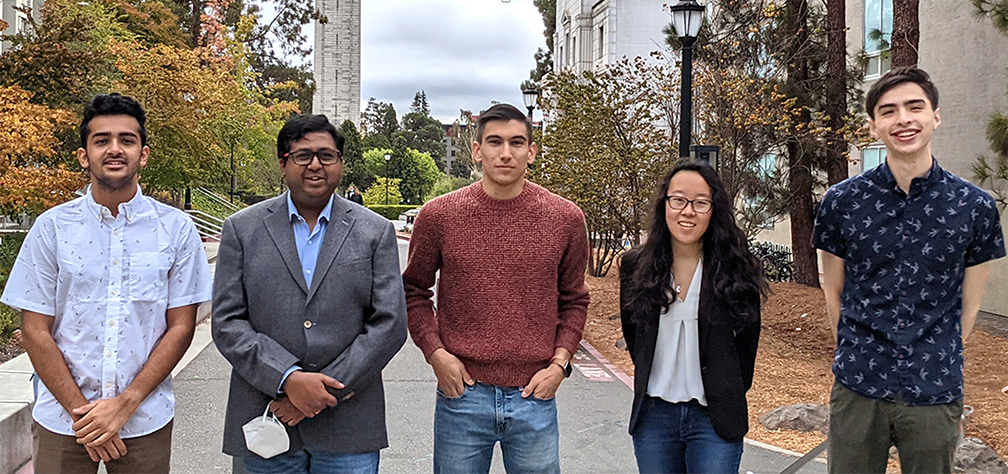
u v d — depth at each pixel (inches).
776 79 483.5
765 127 459.5
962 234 127.7
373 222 138.3
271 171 1595.7
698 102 502.6
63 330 131.3
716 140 453.1
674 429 143.7
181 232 138.8
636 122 493.4
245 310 134.0
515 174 142.9
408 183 3211.1
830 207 138.0
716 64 491.5
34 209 392.2
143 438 134.4
